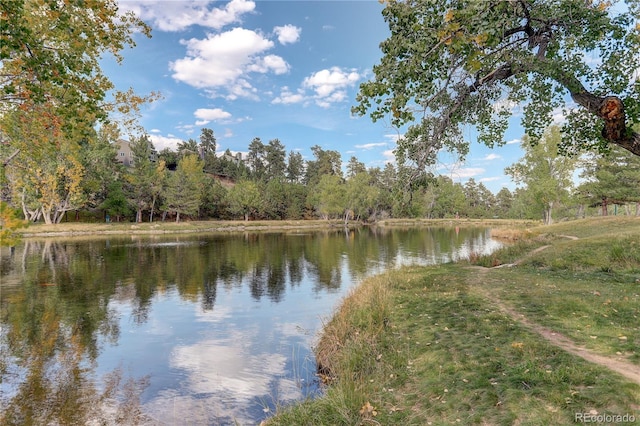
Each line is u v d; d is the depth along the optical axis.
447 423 5.00
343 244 42.25
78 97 9.81
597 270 15.37
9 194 50.59
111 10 9.62
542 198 45.81
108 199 62.53
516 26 7.19
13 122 11.85
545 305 9.88
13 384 8.78
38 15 9.30
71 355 10.66
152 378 9.10
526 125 9.77
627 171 41.66
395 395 6.15
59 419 7.24
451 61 7.24
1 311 15.28
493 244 40.22
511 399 5.19
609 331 7.46
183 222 71.25
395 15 7.07
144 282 21.38
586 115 9.51
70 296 17.89
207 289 19.77
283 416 5.91
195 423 7.03
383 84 6.88
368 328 9.59
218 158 124.06
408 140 8.41
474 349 7.28
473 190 136.00
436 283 14.94
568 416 4.57
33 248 35.78
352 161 122.62
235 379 8.97
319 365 9.42
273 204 93.25
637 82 7.73
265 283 21.30
